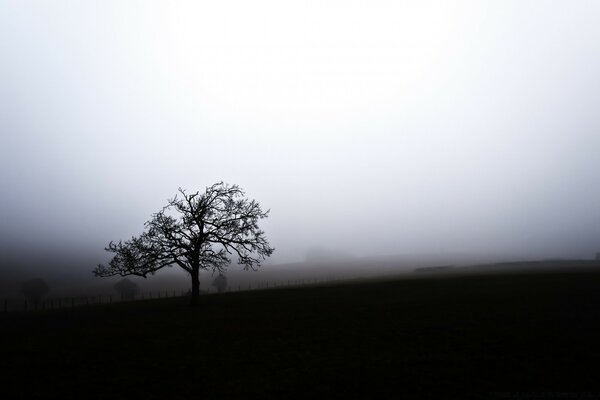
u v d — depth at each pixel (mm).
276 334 24875
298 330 25844
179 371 18047
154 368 18594
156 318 33406
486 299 35812
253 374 17297
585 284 43969
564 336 21297
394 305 35156
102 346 23344
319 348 21156
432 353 19422
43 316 40188
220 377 17062
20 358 21141
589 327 23031
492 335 22234
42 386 16547
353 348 20906
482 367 17109
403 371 17016
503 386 14969
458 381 15656
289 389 15406
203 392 15383
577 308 29031
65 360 20422
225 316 32688
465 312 29641
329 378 16453
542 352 18750
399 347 20719
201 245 42281
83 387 16297
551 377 15641
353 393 14852
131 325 30328
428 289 47531
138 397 15102
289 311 34219
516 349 19438
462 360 18141
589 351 18594
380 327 25688
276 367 18156
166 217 41469
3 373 18453
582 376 15625
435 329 24375
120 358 20500
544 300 33375
